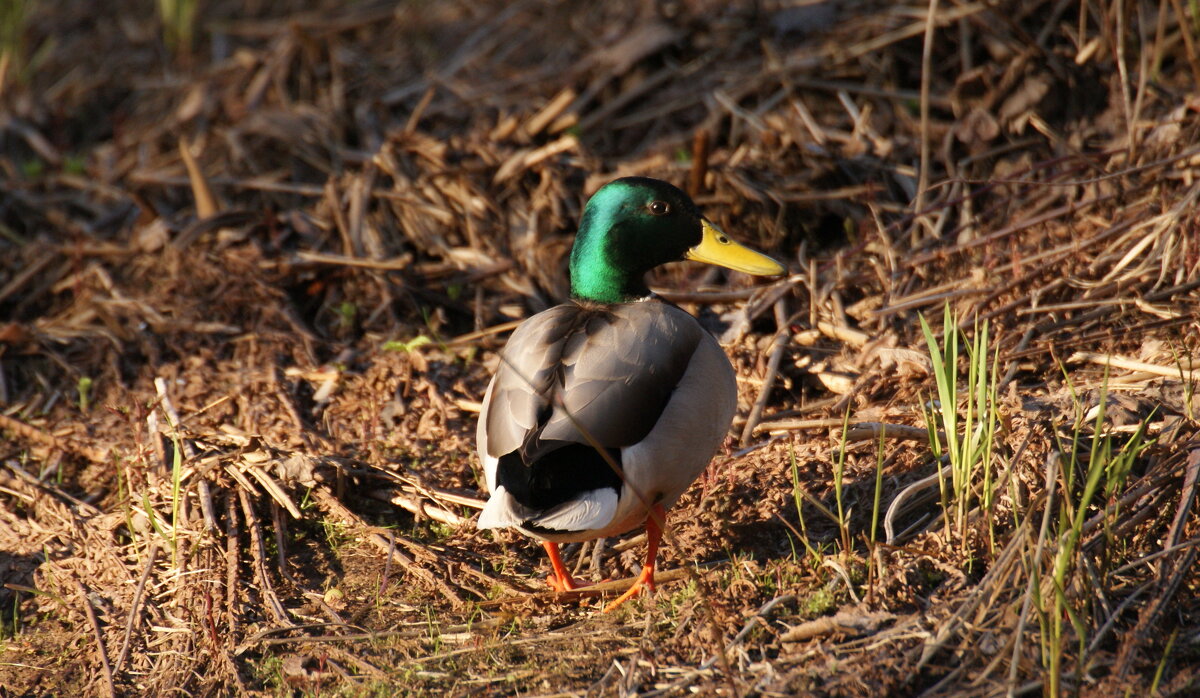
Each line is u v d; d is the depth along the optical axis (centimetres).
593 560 742
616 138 1287
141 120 1531
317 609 716
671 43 1346
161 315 1098
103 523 813
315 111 1380
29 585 779
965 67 1195
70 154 1501
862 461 779
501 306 1080
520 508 597
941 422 790
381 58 1528
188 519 783
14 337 1080
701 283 1081
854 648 596
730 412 697
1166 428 732
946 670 577
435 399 942
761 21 1351
